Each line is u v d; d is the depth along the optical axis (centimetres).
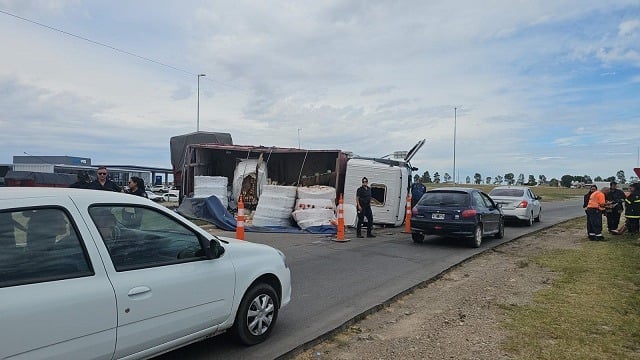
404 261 980
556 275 834
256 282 494
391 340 512
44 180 2986
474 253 1088
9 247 306
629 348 479
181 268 407
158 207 409
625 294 690
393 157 2028
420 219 1218
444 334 529
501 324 557
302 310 613
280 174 2014
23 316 294
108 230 366
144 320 369
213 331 440
